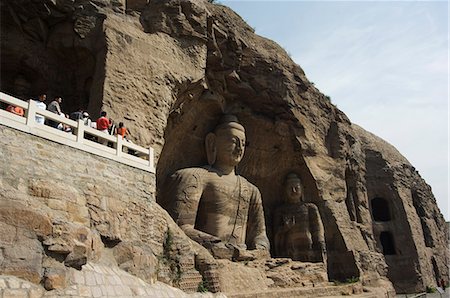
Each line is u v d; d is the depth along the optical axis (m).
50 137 10.06
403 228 30.06
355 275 22.67
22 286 8.09
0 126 9.13
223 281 15.80
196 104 19.97
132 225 11.62
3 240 8.20
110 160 11.48
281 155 23.42
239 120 22.48
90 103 14.70
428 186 35.97
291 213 22.95
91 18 15.80
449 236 39.84
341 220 23.72
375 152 31.42
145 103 15.41
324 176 23.84
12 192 8.77
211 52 19.16
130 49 15.53
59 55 16.20
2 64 16.14
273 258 21.33
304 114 23.45
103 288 9.62
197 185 19.11
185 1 17.64
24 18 15.53
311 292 18.69
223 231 19.33
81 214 10.12
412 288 28.61
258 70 21.64
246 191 20.69
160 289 11.62
